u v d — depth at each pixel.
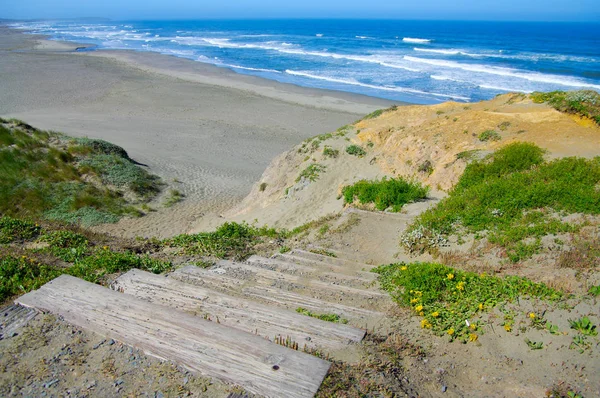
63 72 45.94
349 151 15.95
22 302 5.13
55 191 16.27
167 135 26.53
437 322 5.23
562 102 13.89
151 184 18.95
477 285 5.89
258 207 16.44
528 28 148.12
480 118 14.20
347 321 5.31
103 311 4.93
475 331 5.04
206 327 4.62
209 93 38.06
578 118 13.23
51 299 5.18
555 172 9.88
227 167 22.17
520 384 4.27
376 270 7.39
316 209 13.88
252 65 55.16
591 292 5.48
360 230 9.84
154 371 4.12
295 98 36.72
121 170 18.91
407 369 4.41
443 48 74.31
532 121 13.52
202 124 29.08
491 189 9.70
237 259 8.99
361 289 6.52
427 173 13.34
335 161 15.77
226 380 3.96
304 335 4.74
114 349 4.40
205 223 15.74
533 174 10.11
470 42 86.25
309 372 4.00
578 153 11.15
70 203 15.79
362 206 11.96
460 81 42.50
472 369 4.49
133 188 17.89
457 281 6.00
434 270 6.27
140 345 4.40
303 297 5.95
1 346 4.46
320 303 5.79
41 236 9.38
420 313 5.44
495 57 59.97
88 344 4.49
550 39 92.44
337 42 89.00
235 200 18.50
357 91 39.53
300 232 11.16
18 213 14.55
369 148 16.02
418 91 38.88
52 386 3.99
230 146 25.22
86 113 30.52
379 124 17.08
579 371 4.36
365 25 181.00
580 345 4.66
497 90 38.28
